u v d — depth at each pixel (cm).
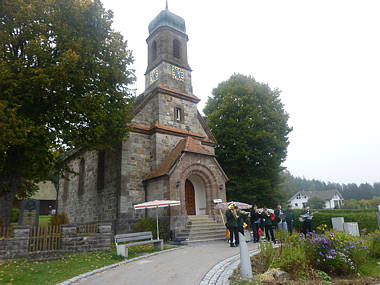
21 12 1266
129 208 1923
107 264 984
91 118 1448
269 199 2780
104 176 2197
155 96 2320
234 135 2855
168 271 852
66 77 1314
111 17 1700
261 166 2811
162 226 1683
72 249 1198
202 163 1988
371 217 1759
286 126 3044
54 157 1579
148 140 2181
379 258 1044
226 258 1024
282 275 732
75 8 1430
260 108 2994
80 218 2553
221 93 3234
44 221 2923
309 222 1429
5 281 758
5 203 1436
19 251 1070
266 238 1392
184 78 2559
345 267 793
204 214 2014
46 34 1365
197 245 1442
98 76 1559
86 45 1480
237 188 2734
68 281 755
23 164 1491
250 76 3344
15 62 1220
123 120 1630
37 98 1372
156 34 2634
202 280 732
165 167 1911
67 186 3055
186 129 2389
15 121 1134
